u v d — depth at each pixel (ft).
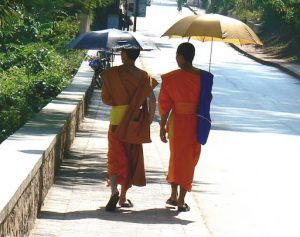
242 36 70.33
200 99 64.49
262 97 208.13
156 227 57.57
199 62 321.93
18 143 61.00
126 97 63.72
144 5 338.95
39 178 57.52
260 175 88.74
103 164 85.56
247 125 145.07
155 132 126.11
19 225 46.83
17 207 45.52
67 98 113.29
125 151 64.18
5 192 42.98
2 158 53.47
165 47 371.76
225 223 63.36
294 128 144.15
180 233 56.13
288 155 106.73
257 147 113.80
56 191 67.97
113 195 62.34
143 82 63.87
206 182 82.64
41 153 56.85
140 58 308.81
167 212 63.82
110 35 69.26
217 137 123.54
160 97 64.95
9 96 122.01
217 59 345.51
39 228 54.39
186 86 64.39
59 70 166.09
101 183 74.18
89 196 67.46
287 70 300.20
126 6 338.13
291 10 367.04
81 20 274.77
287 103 196.65
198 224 60.03
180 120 64.54
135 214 62.08
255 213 67.87
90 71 178.50
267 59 344.28
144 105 64.49
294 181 85.61
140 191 72.23
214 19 70.79
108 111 146.10
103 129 119.14
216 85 234.99
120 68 64.03
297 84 255.29
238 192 77.61
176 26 72.13
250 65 325.62
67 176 76.18
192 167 64.95
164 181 78.54
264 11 437.17
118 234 54.13
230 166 94.53
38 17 193.88
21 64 167.02
